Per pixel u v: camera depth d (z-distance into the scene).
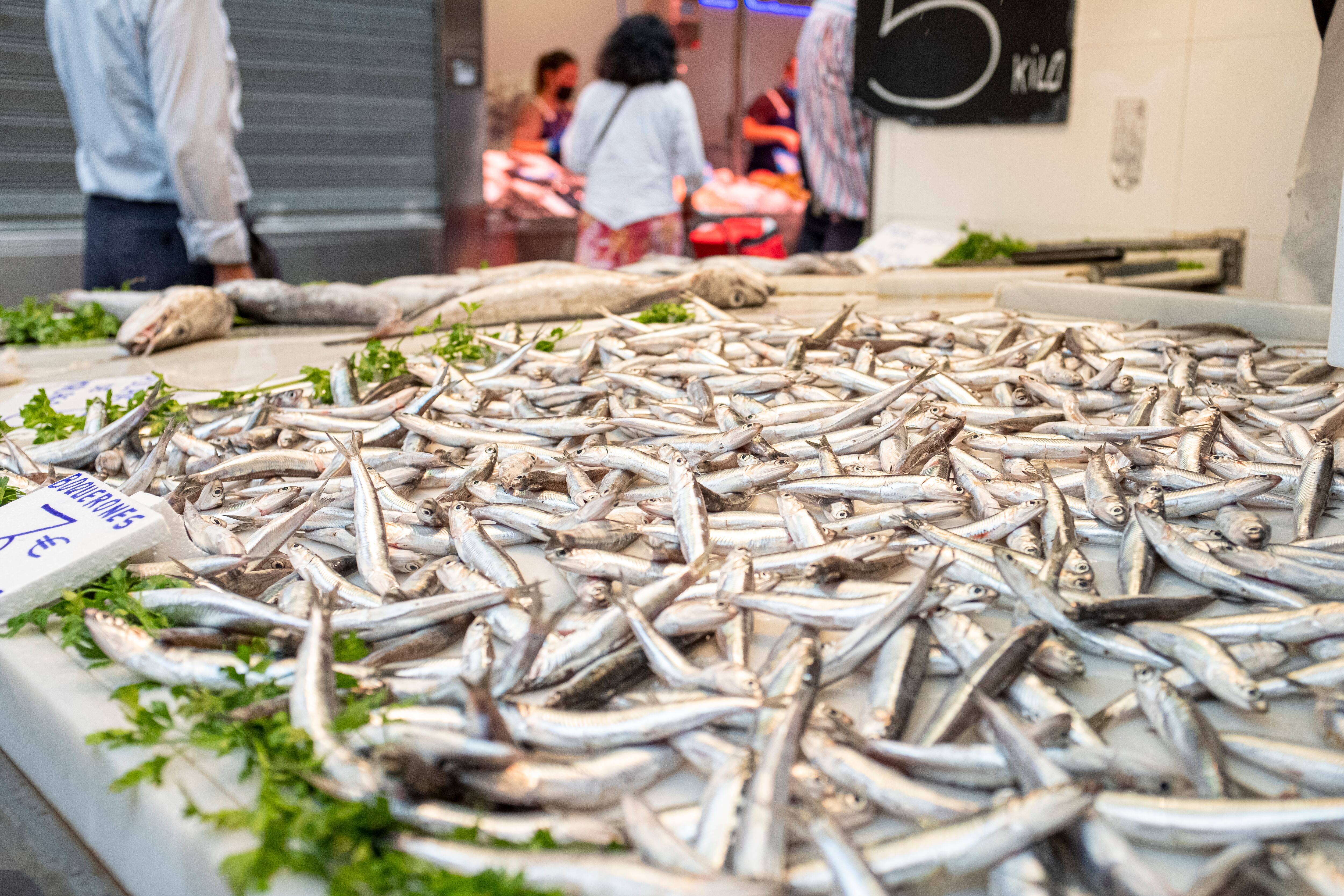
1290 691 1.26
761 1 8.66
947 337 3.38
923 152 7.46
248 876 0.97
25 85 6.59
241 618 1.44
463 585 1.57
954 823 0.97
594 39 8.52
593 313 4.40
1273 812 0.97
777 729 0.99
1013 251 6.00
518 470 2.01
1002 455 2.31
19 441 2.73
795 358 3.06
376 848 1.00
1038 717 1.21
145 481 2.09
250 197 5.27
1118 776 1.08
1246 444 2.22
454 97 8.27
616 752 1.13
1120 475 2.07
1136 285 5.17
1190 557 1.58
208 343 4.17
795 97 8.86
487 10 8.06
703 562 1.44
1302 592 1.51
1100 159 6.35
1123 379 2.67
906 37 7.21
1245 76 5.55
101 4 4.53
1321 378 2.88
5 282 6.74
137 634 1.39
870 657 1.34
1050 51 6.43
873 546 1.57
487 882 0.91
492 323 4.29
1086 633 1.38
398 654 1.41
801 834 0.92
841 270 5.23
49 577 1.59
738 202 8.66
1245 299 3.94
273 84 7.59
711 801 1.00
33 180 6.77
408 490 2.16
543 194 8.52
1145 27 5.93
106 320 4.33
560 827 1.01
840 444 2.29
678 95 6.85
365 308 4.30
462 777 1.07
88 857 1.31
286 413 2.60
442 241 8.66
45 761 1.39
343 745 1.10
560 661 1.32
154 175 5.01
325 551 1.94
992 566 1.58
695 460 2.19
